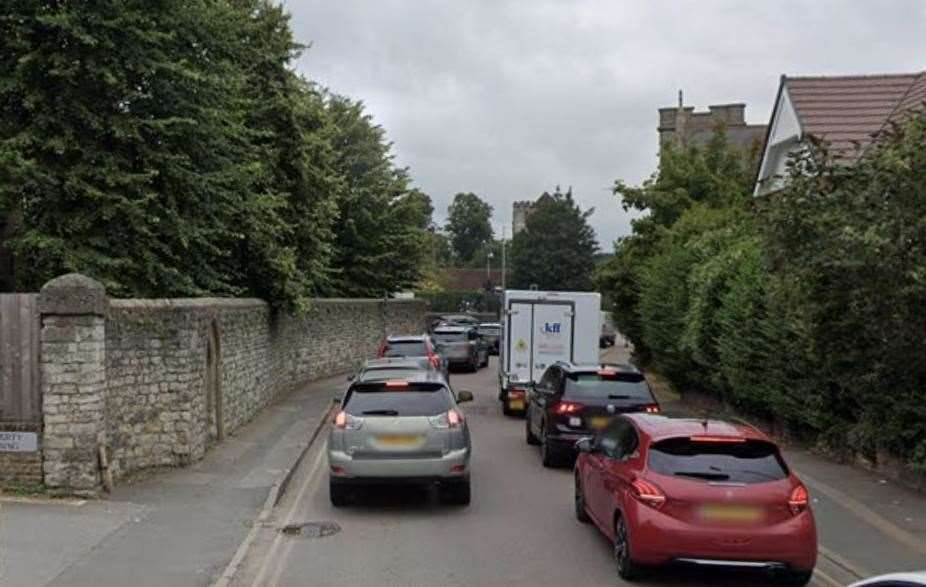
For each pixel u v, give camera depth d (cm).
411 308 4625
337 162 3903
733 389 1869
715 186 3331
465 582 849
